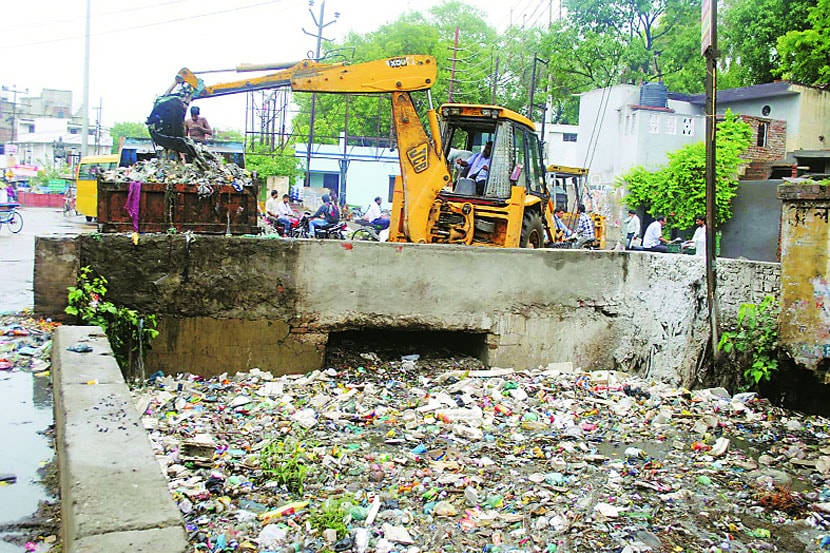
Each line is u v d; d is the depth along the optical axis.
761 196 19.52
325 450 4.95
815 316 7.29
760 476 5.22
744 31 32.91
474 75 35.88
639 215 23.02
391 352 7.67
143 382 6.30
